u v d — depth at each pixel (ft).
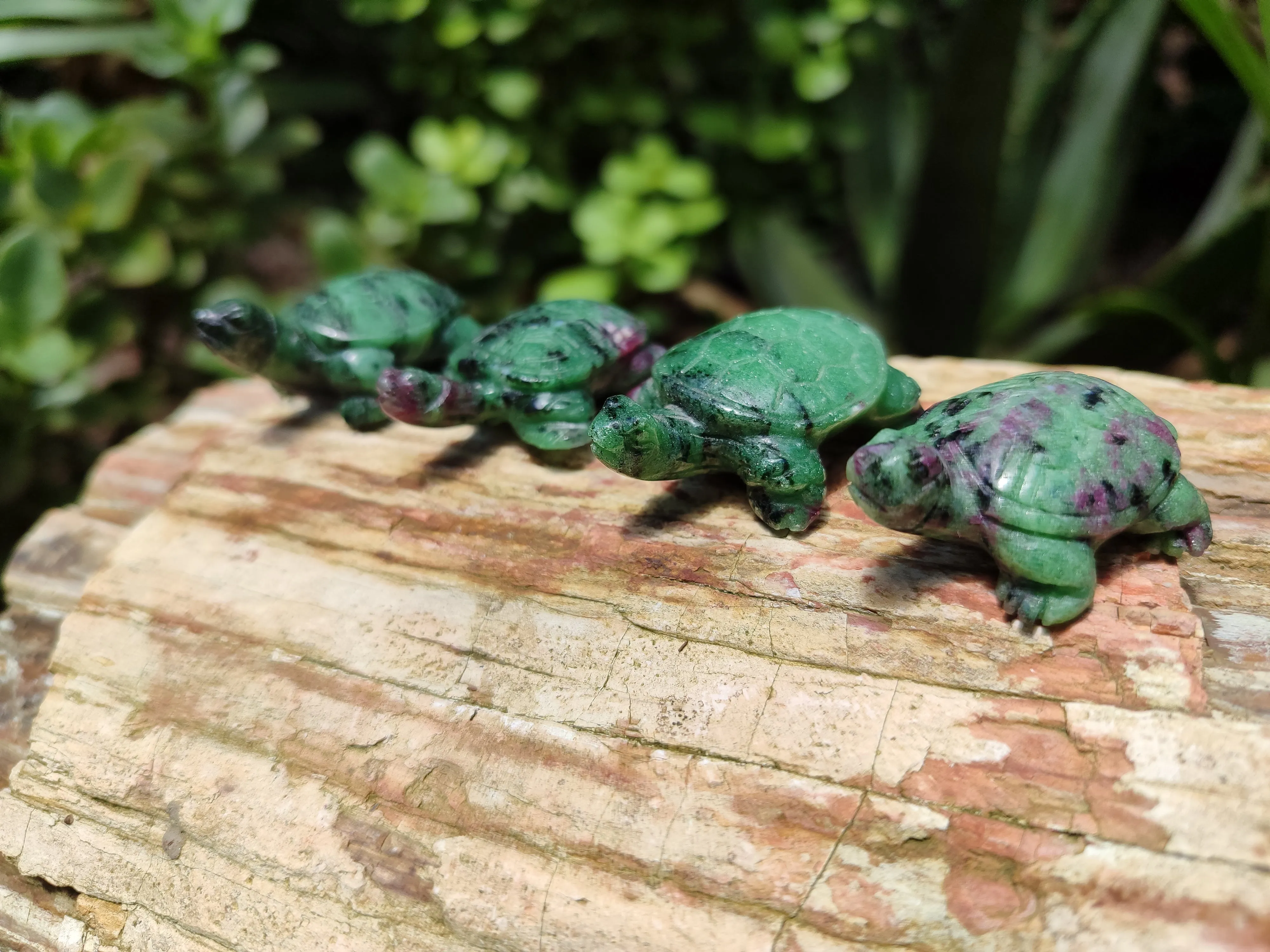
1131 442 0.45
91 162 0.76
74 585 0.62
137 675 0.54
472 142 0.85
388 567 0.55
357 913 0.46
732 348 0.51
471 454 0.60
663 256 0.85
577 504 0.56
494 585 0.53
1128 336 0.76
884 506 0.44
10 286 0.67
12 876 0.52
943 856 0.43
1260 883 0.39
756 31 0.86
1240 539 0.50
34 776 0.53
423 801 0.48
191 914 0.48
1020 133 0.80
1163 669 0.44
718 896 0.43
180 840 0.50
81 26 0.79
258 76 1.01
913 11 0.90
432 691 0.50
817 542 0.51
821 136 0.91
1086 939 0.40
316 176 1.12
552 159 0.90
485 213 0.90
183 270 0.82
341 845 0.48
